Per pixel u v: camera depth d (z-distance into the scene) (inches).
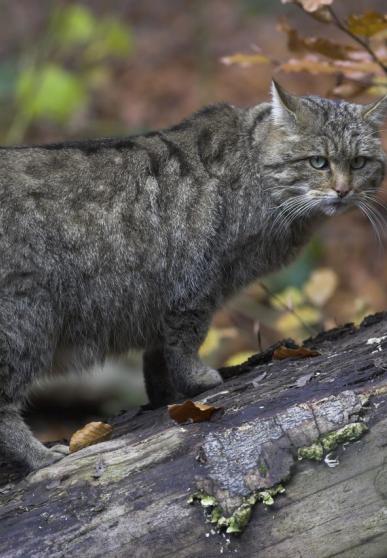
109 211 356.2
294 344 380.2
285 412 295.3
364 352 331.6
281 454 286.8
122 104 797.9
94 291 357.4
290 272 626.8
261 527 282.0
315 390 309.3
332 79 761.6
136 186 363.9
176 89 809.5
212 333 468.4
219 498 283.3
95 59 800.3
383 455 284.8
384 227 671.1
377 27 382.3
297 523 281.7
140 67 849.5
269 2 925.8
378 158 400.5
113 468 299.7
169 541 282.7
